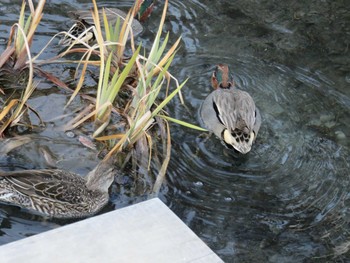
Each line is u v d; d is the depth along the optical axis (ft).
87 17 32.30
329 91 31.22
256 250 22.59
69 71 30.07
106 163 24.44
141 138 25.88
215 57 32.68
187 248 16.26
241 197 24.79
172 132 27.78
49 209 23.06
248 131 27.02
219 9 36.04
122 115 27.32
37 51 30.86
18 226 22.43
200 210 23.97
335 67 32.91
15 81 28.73
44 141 25.84
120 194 24.13
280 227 23.63
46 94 28.35
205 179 25.43
